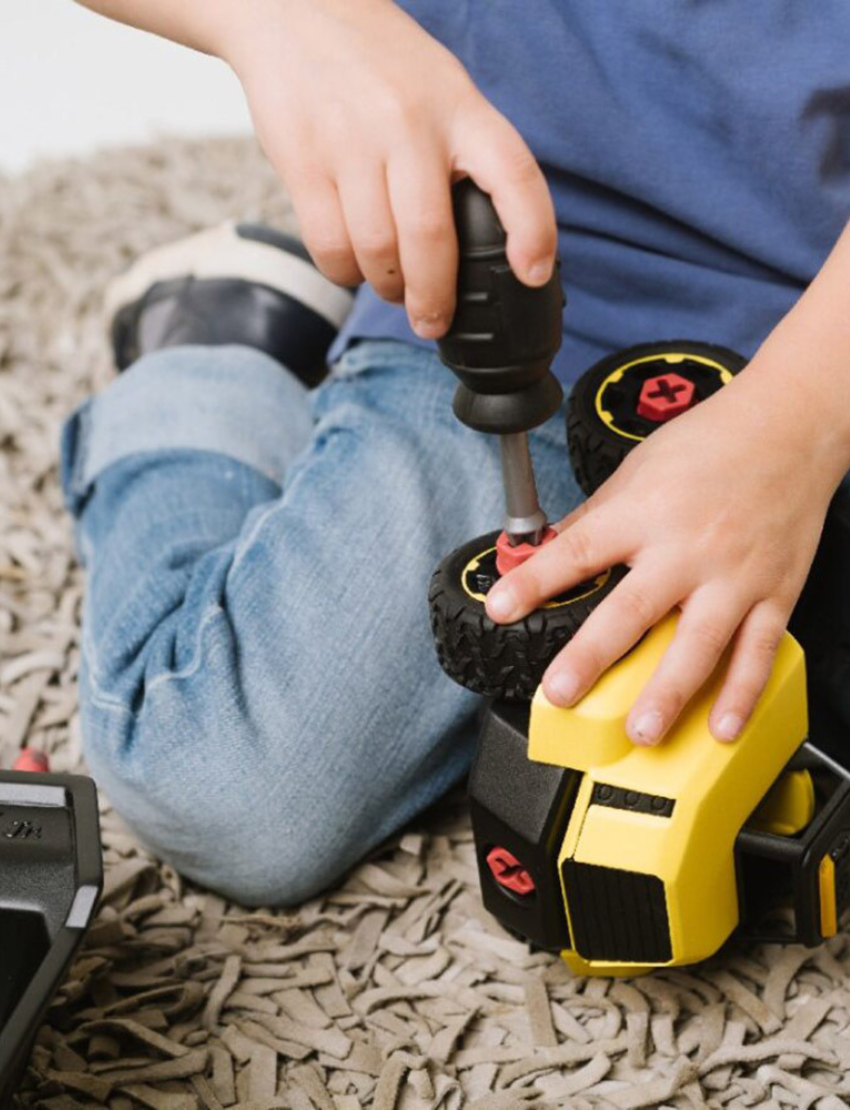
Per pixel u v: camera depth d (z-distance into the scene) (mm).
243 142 2260
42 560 1586
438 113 882
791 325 1020
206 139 2283
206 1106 1029
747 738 948
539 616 933
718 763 933
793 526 970
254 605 1176
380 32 937
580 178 1222
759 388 991
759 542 953
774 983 1091
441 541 1206
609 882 949
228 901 1206
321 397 1378
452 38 1216
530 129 1203
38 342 1887
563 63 1182
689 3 1132
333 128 900
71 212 2109
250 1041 1077
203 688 1142
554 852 977
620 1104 1013
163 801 1135
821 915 1003
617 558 944
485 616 939
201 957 1146
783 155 1142
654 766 932
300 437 1445
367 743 1157
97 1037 1077
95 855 907
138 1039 1077
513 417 879
